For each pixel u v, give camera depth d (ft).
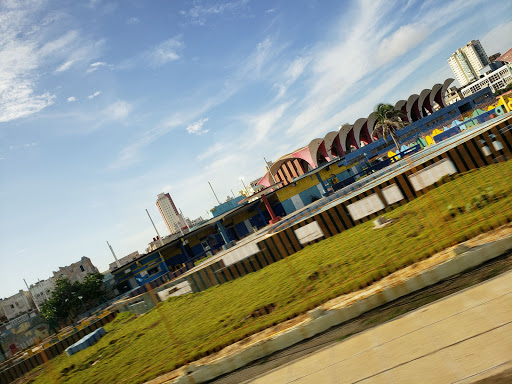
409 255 24.48
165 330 37.17
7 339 94.32
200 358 25.40
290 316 24.53
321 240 40.65
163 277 88.79
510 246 20.18
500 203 25.84
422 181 38.83
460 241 22.95
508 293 15.65
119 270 119.55
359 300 21.83
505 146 36.32
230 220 132.67
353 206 40.34
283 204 124.88
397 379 13.55
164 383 24.38
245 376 20.83
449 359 13.29
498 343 12.87
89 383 32.07
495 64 490.49
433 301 18.65
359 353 16.76
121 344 42.09
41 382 41.86
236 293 36.81
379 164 112.06
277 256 41.42
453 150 38.27
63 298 118.01
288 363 19.51
